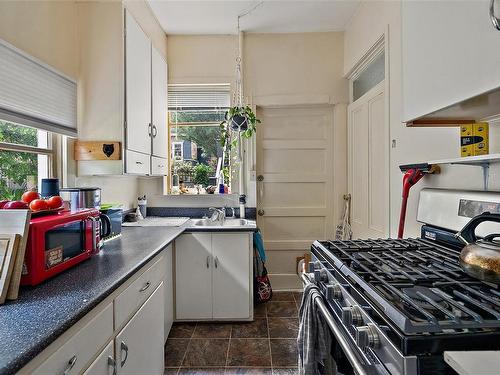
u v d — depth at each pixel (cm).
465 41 92
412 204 177
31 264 105
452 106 102
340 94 307
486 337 61
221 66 307
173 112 319
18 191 167
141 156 232
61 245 121
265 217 321
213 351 210
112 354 112
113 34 204
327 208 320
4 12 143
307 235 322
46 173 187
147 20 254
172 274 244
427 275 95
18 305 92
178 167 322
